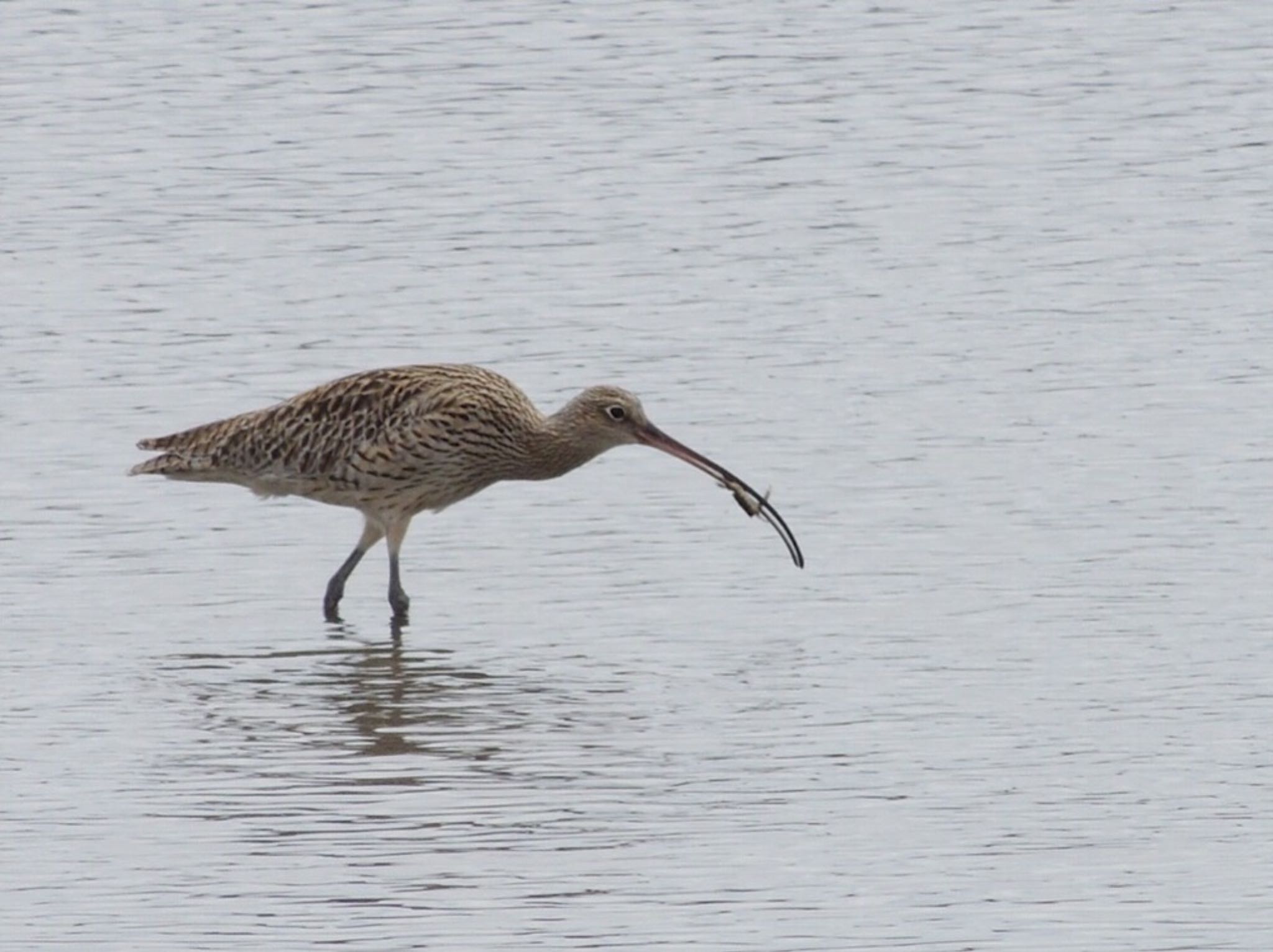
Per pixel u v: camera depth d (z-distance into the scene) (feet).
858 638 53.31
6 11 114.21
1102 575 56.39
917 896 40.14
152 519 62.34
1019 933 38.70
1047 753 46.52
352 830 43.37
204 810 44.42
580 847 42.42
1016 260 82.02
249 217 87.97
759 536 60.18
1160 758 46.09
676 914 39.63
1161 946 38.11
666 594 56.65
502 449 60.34
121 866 41.86
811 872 41.19
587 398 60.54
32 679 51.80
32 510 62.49
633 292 79.66
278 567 59.82
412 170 93.30
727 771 46.01
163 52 108.27
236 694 51.03
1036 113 99.09
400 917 39.65
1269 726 47.62
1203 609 54.13
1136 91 101.71
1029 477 62.95
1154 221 85.87
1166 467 63.31
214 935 38.99
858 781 45.34
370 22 113.09
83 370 72.69
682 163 93.61
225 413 69.15
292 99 101.86
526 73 105.40
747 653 52.70
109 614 56.03
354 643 54.49
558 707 49.88
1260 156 93.09
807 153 94.68
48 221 87.56
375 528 59.31
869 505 61.62
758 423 67.82
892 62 106.52
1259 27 111.04
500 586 57.98
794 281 80.48
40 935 39.01
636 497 63.57
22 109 100.48
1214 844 42.06
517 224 86.84
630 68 106.11
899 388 70.23
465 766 46.55
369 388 60.23
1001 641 52.75
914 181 91.15
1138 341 73.61
